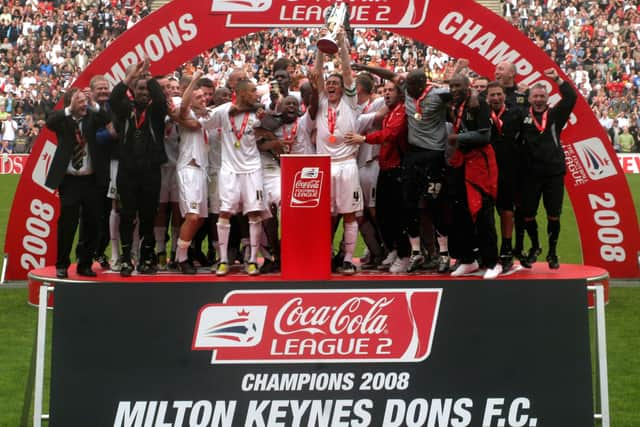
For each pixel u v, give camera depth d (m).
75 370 6.62
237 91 9.37
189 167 9.62
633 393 8.61
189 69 34.16
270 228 9.80
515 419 6.69
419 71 9.25
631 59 37.16
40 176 12.70
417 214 9.62
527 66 11.86
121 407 6.63
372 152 10.30
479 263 9.94
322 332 6.78
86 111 9.48
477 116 8.83
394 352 6.75
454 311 6.77
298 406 6.71
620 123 33.16
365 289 6.80
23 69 36.09
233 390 6.71
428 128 9.32
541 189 10.43
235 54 35.56
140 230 9.65
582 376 6.70
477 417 6.70
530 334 6.73
